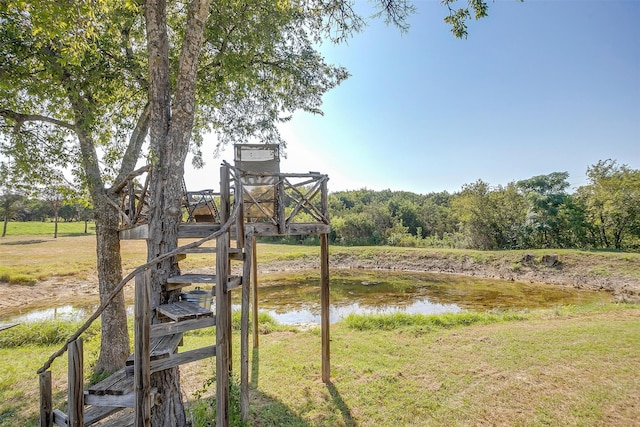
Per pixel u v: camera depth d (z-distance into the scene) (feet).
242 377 13.02
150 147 13.05
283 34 22.72
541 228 83.82
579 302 42.80
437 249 81.25
